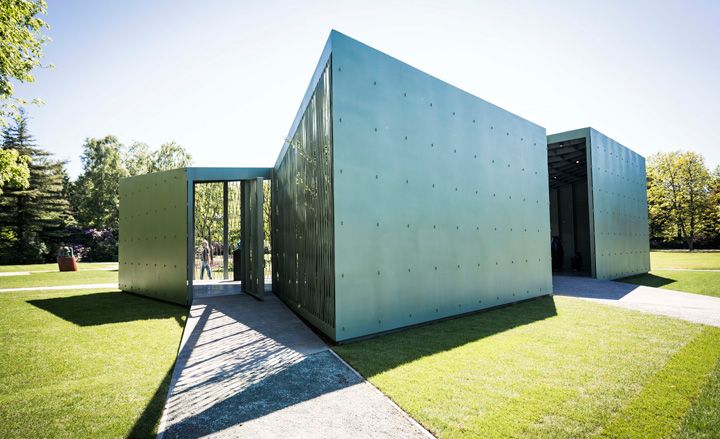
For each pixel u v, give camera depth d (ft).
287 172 27.22
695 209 106.83
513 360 12.75
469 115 22.84
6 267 66.39
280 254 30.14
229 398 10.07
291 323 20.15
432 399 9.53
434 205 19.94
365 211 16.55
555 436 7.54
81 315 22.52
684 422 8.09
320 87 17.85
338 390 10.44
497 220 24.38
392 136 17.97
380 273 17.02
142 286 30.66
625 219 43.88
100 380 11.59
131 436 8.00
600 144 38.73
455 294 20.80
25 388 10.88
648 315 20.16
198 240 71.46
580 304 24.21
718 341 14.65
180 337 17.22
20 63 32.12
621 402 9.19
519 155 26.94
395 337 16.37
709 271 46.29
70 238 96.02
